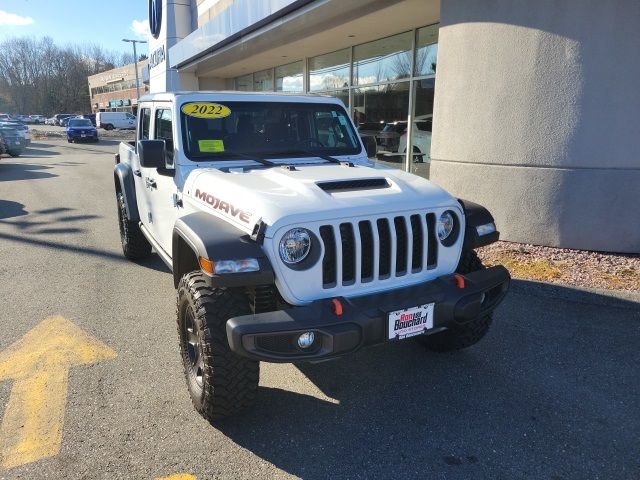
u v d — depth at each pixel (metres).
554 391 3.37
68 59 111.88
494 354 3.87
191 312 2.99
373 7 8.44
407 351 3.95
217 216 3.09
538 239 6.17
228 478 2.61
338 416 3.14
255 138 4.10
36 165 18.77
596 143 5.66
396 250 2.96
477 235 3.33
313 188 2.99
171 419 3.09
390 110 10.91
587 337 4.11
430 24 9.34
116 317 4.59
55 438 2.90
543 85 5.69
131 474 2.62
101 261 6.29
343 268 2.85
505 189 6.20
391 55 10.66
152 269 5.96
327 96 4.59
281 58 14.52
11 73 109.94
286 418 3.11
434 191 3.22
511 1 5.68
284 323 2.54
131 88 81.75
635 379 3.50
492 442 2.88
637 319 4.41
